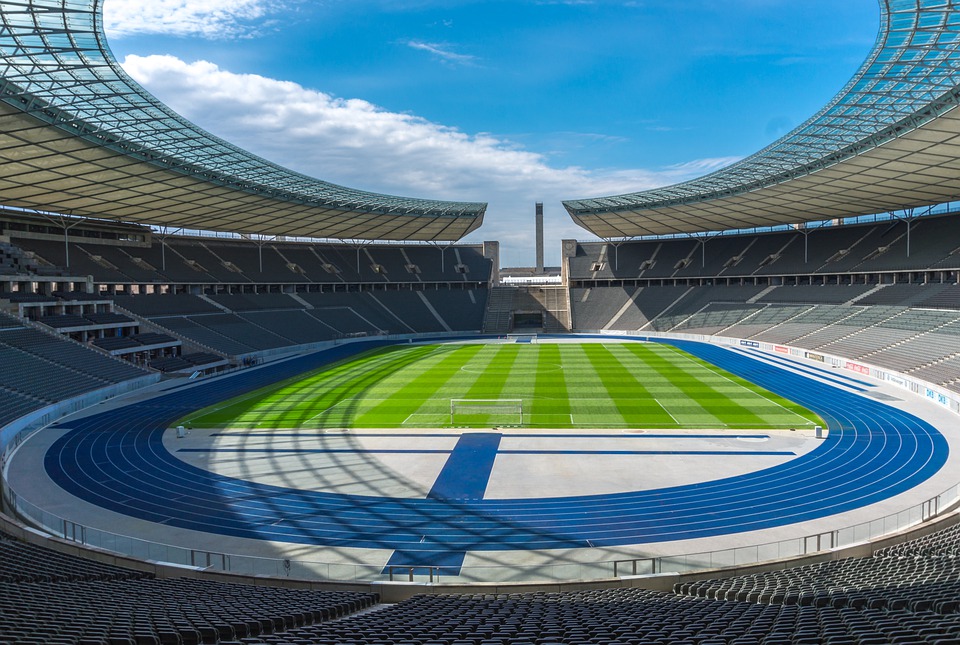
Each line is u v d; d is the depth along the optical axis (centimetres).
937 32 3191
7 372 4184
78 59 3284
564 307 10144
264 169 5494
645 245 10519
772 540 2081
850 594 1278
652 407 4097
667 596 1570
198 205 6500
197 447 3266
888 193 6381
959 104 3731
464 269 10788
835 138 4816
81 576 1639
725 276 9200
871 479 2652
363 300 9675
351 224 8688
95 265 6856
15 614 1123
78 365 4825
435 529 2211
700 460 2936
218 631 1039
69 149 4328
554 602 1474
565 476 2741
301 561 1956
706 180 6569
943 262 6600
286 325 8075
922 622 980
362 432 3538
